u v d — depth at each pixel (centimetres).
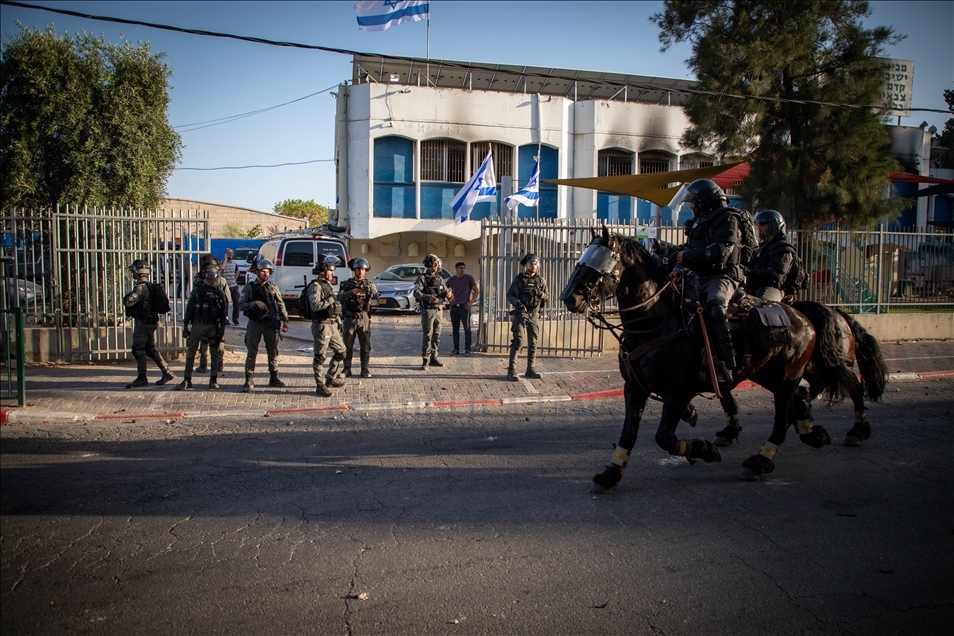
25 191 1228
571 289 546
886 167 1538
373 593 407
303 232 2580
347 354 1097
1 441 735
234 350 1337
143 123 1309
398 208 2489
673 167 2703
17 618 376
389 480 616
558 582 423
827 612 392
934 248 1606
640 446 740
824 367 675
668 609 393
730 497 577
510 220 1340
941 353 1396
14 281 1102
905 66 2445
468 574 432
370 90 2409
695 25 1645
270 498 566
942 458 697
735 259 584
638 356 570
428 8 2075
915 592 416
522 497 573
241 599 399
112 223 1142
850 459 694
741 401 987
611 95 2994
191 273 1198
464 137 2509
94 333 1152
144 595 402
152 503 552
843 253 1531
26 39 1220
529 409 934
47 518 519
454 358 1291
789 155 1565
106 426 812
